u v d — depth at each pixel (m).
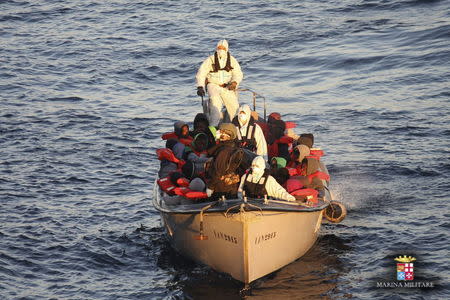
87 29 120.81
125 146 70.44
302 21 119.75
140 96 88.62
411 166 62.06
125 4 136.38
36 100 86.06
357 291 42.62
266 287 43.41
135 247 49.53
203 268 46.25
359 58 97.94
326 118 76.56
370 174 61.22
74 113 81.12
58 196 58.22
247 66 99.38
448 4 120.38
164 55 106.06
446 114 74.69
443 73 88.50
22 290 43.25
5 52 107.44
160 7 133.00
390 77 89.25
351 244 49.03
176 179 45.03
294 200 42.56
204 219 42.47
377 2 126.62
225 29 117.56
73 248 49.03
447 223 50.84
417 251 47.12
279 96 86.00
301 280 44.19
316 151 51.09
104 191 59.47
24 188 59.56
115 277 45.28
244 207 40.19
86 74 97.31
